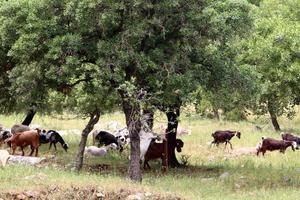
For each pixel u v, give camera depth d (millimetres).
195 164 55594
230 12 40469
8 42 42938
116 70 38500
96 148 57406
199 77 42156
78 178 34875
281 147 59438
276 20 70000
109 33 40312
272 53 64312
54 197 30812
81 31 39812
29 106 48531
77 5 38281
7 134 57219
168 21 40344
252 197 37438
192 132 79562
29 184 31812
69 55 39562
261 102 78312
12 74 41938
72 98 46625
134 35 38281
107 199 32062
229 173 49594
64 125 82375
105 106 42969
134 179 42094
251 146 67688
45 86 43875
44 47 40531
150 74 40375
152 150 51250
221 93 44438
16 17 40656
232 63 43844
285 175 48406
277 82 67875
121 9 38656
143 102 38938
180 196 34250
